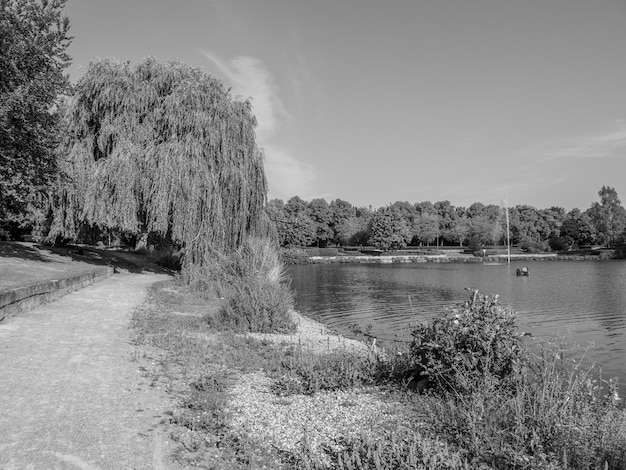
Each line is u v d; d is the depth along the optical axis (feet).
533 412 18.07
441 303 88.58
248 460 15.40
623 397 28.37
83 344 30.01
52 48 55.72
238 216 75.87
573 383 21.15
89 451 15.29
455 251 368.27
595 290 112.16
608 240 352.69
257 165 80.38
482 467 15.56
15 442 15.48
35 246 86.02
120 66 77.15
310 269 212.43
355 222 395.96
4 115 46.70
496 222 380.37
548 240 390.01
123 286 63.31
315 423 19.19
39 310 39.99
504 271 193.16
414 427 18.89
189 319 43.91
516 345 22.62
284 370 28.12
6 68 49.24
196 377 25.13
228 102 78.48
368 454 15.39
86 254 92.48
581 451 15.40
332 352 34.99
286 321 46.16
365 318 70.90
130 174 70.69
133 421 18.08
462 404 19.72
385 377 25.95
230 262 66.74
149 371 25.35
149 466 14.57
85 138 75.15
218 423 18.34
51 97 54.60
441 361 22.98
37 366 24.23
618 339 53.83
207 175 72.23
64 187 70.49
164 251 108.99
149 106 76.64
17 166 54.24
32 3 53.93
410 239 371.76
